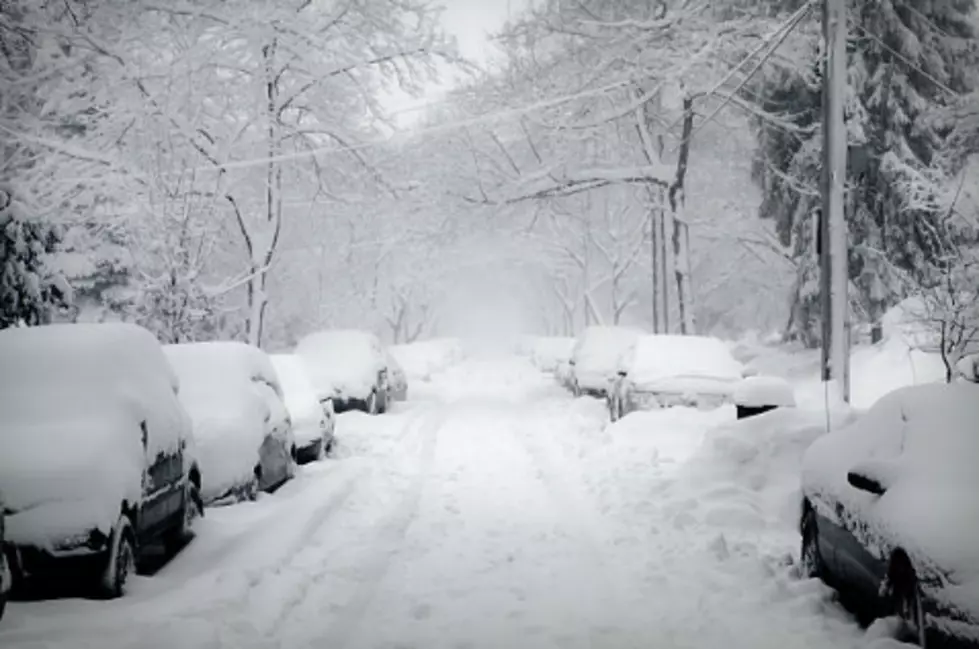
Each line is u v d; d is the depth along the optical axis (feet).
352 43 82.94
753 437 42.27
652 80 93.45
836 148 48.37
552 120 92.12
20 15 68.39
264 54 79.87
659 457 47.47
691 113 91.20
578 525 33.83
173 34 76.38
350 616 22.88
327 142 85.76
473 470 47.91
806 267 93.71
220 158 78.54
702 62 84.58
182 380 38.29
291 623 22.30
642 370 59.47
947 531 17.39
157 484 27.25
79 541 22.58
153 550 29.58
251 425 37.91
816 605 22.75
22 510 22.65
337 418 71.05
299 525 33.30
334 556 29.17
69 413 25.32
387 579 26.61
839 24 48.49
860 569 21.29
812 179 91.35
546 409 82.12
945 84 85.92
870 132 84.53
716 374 58.70
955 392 22.48
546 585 25.77
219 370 39.19
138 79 70.90
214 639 20.10
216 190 73.51
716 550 28.78
